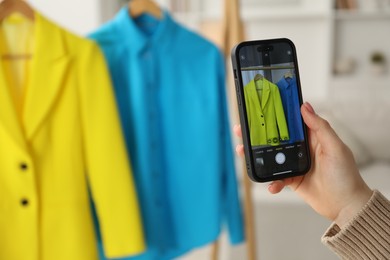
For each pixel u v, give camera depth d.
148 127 1.22
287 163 0.71
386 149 2.39
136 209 1.14
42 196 1.05
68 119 1.06
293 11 2.85
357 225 0.61
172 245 1.31
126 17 1.22
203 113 1.27
